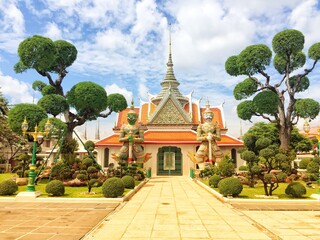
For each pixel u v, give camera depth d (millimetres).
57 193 15125
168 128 39281
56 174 22359
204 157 31094
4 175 29812
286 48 28016
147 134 38250
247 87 30312
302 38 27828
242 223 9422
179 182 26375
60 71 29422
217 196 15680
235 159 36000
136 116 32125
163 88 46219
